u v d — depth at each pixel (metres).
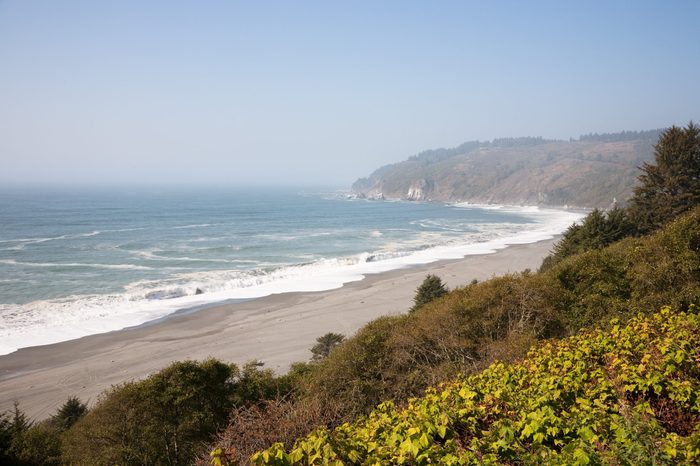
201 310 37.03
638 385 5.70
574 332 13.32
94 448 13.09
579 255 16.75
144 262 57.94
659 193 33.56
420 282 45.25
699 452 3.88
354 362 13.52
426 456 4.34
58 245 71.25
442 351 13.50
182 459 12.61
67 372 25.39
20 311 36.16
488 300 14.51
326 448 4.30
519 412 5.35
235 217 126.88
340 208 172.38
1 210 136.75
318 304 38.31
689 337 6.99
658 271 13.41
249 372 16.38
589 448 4.14
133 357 27.38
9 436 13.77
